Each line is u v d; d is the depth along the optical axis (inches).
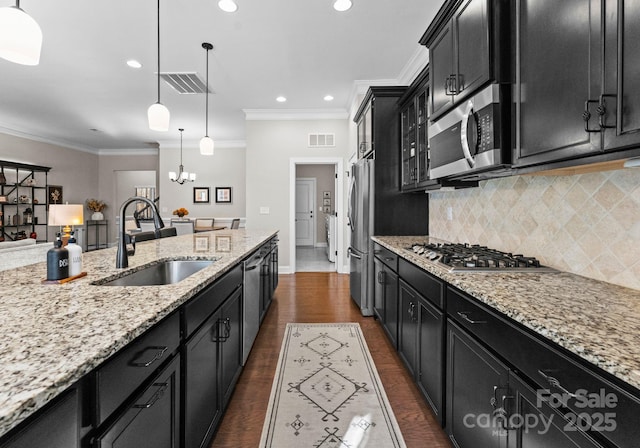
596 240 54.9
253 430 67.0
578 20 41.8
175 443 44.2
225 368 69.4
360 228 139.1
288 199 227.0
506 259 67.4
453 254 75.8
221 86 179.0
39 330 32.0
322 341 112.0
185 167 331.0
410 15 113.9
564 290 48.7
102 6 107.5
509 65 58.0
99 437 28.3
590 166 49.1
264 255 124.4
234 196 331.3
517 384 40.5
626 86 35.4
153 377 38.5
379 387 83.3
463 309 55.1
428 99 92.2
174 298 43.3
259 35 126.3
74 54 141.2
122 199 394.0
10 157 268.5
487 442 47.3
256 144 226.5
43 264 70.8
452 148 74.1
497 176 75.4
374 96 134.0
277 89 183.9
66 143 319.3
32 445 21.9
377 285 128.2
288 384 84.7
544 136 48.6
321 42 132.1
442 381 63.2
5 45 53.9
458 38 70.6
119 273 60.6
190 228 234.2
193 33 124.6
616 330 33.4
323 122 226.1
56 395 22.8
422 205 135.3
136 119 242.2
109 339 29.9
